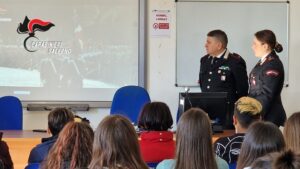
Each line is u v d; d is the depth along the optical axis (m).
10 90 5.24
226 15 5.29
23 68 5.25
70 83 5.29
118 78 5.30
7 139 3.55
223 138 2.64
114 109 4.62
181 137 2.08
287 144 2.17
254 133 1.97
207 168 2.04
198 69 5.31
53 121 2.77
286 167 1.13
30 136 3.69
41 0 5.21
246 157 1.96
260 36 4.05
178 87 5.32
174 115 5.31
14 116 4.56
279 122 4.02
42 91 5.27
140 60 5.27
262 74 4.00
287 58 5.33
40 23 5.22
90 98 5.30
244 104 2.73
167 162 2.24
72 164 2.11
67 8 5.23
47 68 5.27
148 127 2.80
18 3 5.19
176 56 5.30
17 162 3.56
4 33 5.20
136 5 5.25
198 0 5.27
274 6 5.30
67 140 2.15
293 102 5.35
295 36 5.33
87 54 5.28
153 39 5.28
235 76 4.66
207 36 4.85
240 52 5.31
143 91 4.66
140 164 1.87
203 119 2.07
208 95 3.74
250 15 5.30
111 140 1.83
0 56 5.21
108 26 5.26
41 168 2.30
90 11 5.25
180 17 5.27
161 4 5.25
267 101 3.95
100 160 1.83
